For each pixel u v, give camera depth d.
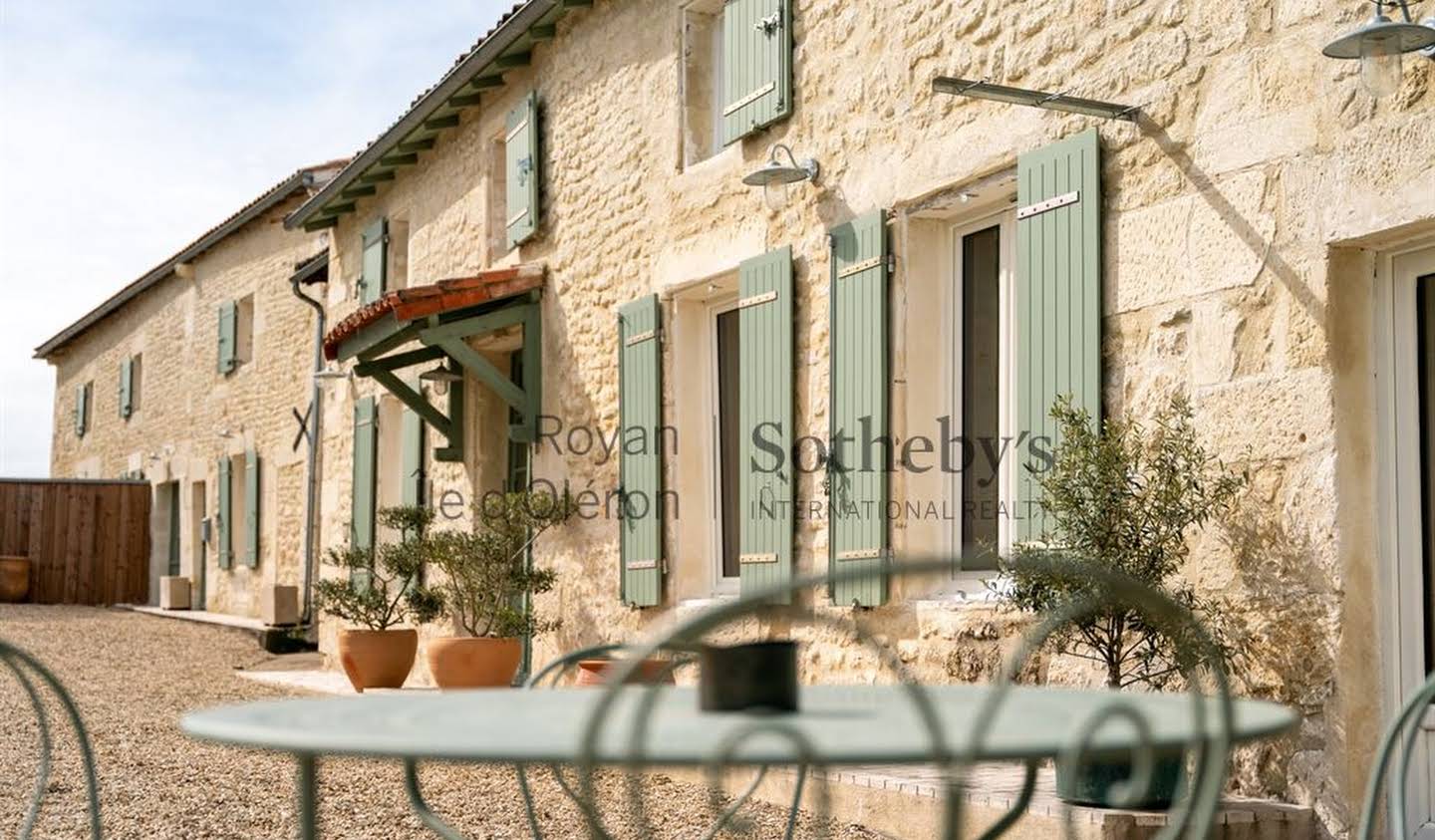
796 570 7.30
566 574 9.62
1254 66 5.06
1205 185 5.22
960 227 6.77
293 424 16.78
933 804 5.18
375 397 12.97
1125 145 5.57
